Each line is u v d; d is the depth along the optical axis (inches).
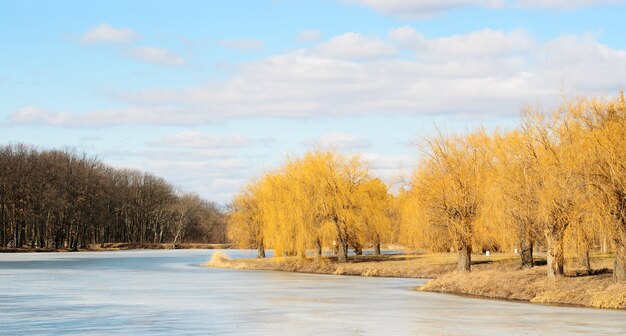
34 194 6082.7
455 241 2201.0
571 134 1712.6
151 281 2501.2
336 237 2982.3
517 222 1889.8
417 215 2268.7
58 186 6348.4
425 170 2262.6
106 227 7372.1
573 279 1776.6
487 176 2127.2
